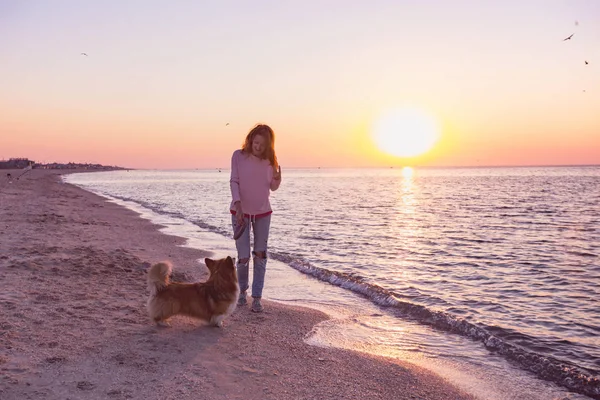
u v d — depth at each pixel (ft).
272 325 16.60
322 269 27.73
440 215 71.61
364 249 38.17
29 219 45.16
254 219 17.81
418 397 11.50
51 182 175.42
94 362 11.89
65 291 18.74
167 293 15.08
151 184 210.38
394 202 102.27
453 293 24.13
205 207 82.38
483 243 42.86
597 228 55.36
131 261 25.76
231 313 16.31
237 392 10.87
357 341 15.93
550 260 34.19
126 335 14.08
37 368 11.27
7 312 15.43
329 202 101.50
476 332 16.90
